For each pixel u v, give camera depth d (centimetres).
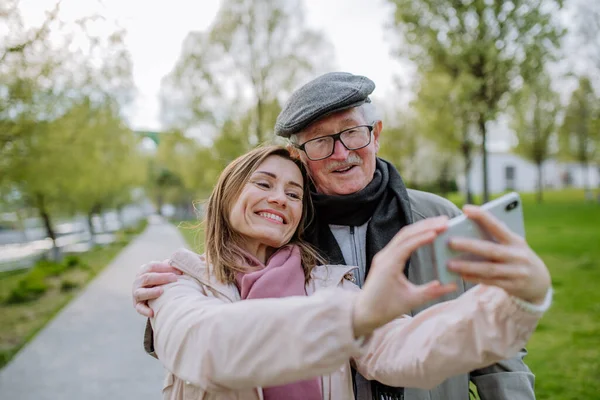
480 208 82
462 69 888
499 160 4828
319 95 162
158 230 3394
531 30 838
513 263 78
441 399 167
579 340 516
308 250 158
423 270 175
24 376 498
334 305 82
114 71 622
